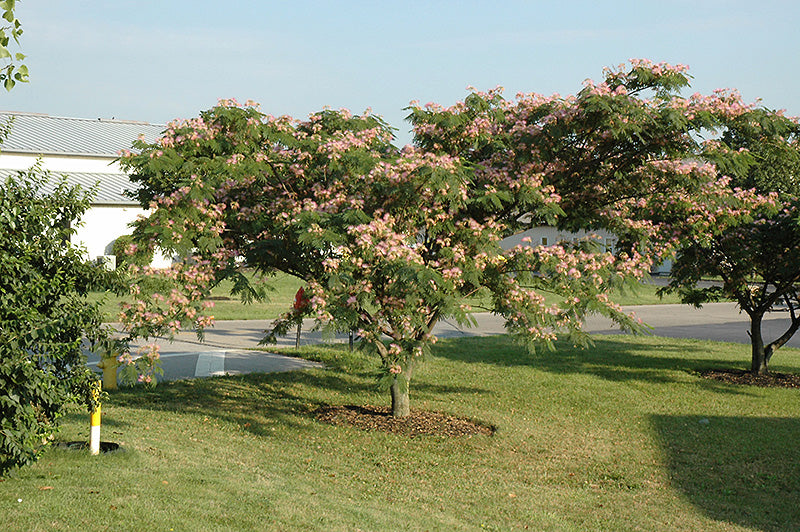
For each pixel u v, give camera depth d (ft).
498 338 69.62
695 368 54.80
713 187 33.63
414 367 36.32
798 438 35.63
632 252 34.32
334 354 56.90
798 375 52.65
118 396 40.57
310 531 19.86
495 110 33.99
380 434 34.35
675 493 27.76
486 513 24.56
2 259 20.83
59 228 23.29
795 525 24.85
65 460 23.86
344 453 31.09
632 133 31.76
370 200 30.96
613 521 24.66
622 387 47.37
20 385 20.86
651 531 23.95
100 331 23.75
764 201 35.78
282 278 115.85
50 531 17.57
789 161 37.91
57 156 135.64
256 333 69.51
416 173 28.50
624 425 37.68
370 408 39.88
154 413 36.60
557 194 34.37
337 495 24.81
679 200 33.12
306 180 32.78
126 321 28.30
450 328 77.97
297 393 43.62
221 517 19.95
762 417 40.06
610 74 32.45
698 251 50.21
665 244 34.73
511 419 38.09
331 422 36.47
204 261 30.58
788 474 30.25
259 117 30.94
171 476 23.47
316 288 29.89
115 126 162.50
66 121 157.99
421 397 43.09
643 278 32.24
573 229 35.68
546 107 32.91
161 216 28.43
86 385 23.97
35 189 23.49
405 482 27.55
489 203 31.40
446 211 31.40
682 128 31.19
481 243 30.22
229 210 32.04
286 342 64.39
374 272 29.19
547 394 44.75
